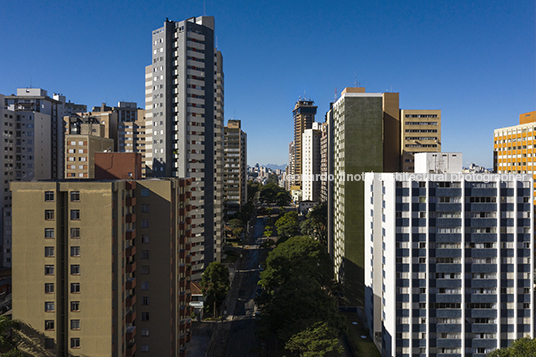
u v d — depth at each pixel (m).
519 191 59.59
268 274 82.06
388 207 63.12
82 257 41.31
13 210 40.88
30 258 40.94
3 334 40.59
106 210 41.28
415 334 59.97
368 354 67.25
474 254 59.62
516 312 58.84
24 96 159.88
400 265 60.72
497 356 49.62
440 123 99.19
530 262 59.34
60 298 41.47
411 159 98.31
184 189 60.53
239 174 178.50
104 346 41.25
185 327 57.44
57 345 41.03
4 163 126.75
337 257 105.88
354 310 87.94
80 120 140.38
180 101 99.00
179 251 58.09
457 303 59.69
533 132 123.69
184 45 98.31
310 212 170.25
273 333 60.91
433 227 60.19
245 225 165.00
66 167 116.38
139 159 59.41
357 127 92.81
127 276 47.47
